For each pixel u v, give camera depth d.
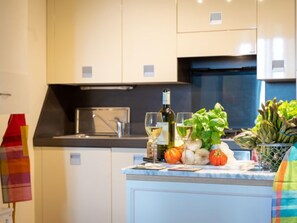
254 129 1.93
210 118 1.99
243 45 3.56
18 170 2.99
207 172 1.76
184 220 1.81
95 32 3.90
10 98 2.54
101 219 3.65
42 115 3.89
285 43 3.47
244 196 1.73
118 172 3.59
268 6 3.51
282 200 1.57
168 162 2.03
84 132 4.33
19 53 2.65
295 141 1.76
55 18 3.99
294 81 3.78
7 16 2.53
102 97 4.30
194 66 4.05
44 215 3.77
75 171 3.70
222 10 3.61
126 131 4.20
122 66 3.85
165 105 2.16
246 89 3.93
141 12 3.80
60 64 3.98
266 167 1.83
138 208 1.87
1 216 2.63
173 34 3.73
